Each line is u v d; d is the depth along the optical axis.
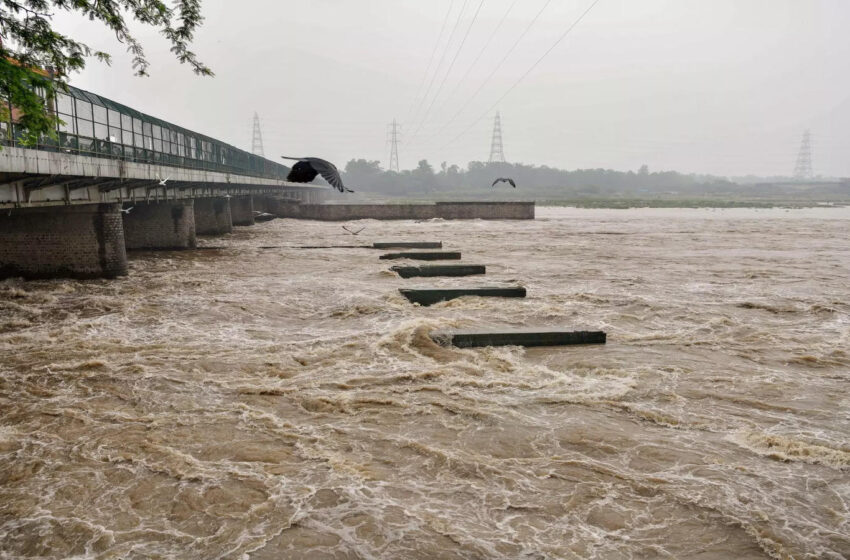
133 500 9.66
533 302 24.88
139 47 16.22
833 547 8.59
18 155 19.77
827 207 139.88
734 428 12.71
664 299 25.83
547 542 8.67
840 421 13.17
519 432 12.32
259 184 67.06
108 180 28.73
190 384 14.89
